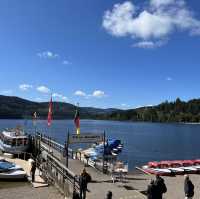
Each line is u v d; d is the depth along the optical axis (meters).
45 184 26.69
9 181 28.34
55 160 26.95
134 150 76.00
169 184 25.11
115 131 158.00
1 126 138.00
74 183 20.53
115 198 20.31
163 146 88.00
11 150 47.75
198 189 23.77
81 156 36.75
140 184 24.36
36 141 48.28
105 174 27.39
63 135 108.94
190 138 121.81
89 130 154.25
